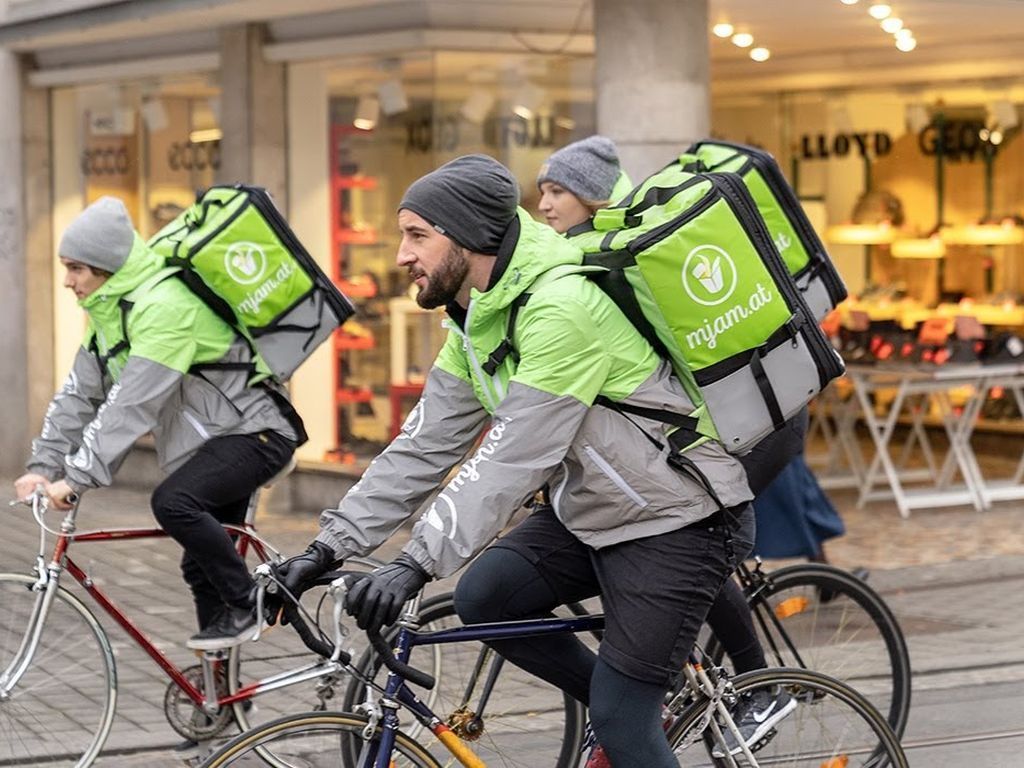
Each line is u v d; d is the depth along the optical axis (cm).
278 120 1509
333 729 486
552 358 483
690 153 702
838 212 1895
